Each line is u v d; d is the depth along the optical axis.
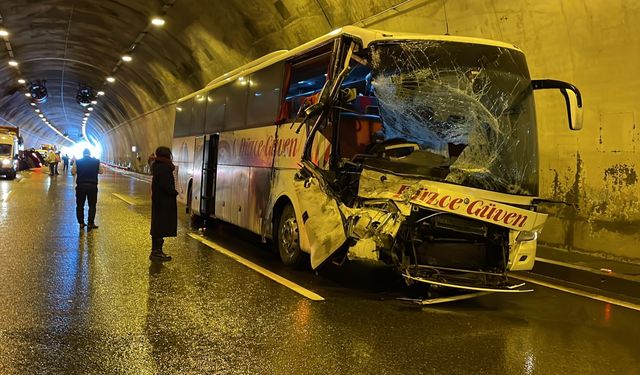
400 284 7.72
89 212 12.23
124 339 5.04
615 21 8.69
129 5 22.20
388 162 6.30
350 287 7.45
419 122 6.52
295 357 4.73
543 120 10.27
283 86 9.03
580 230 9.66
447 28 10.50
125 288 6.95
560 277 8.43
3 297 6.32
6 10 22.95
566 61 9.65
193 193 14.59
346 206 6.72
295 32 16.84
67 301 6.23
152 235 8.85
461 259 6.64
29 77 42.25
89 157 12.23
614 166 9.09
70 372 4.23
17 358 4.48
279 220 9.09
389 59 6.76
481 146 6.45
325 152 7.22
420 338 5.38
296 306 6.39
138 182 35.00
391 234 6.11
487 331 5.72
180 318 5.76
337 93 6.87
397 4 12.29
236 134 11.34
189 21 21.52
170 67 29.08
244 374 4.32
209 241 11.33
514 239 6.52
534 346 5.28
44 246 9.73
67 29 27.88
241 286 7.30
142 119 47.06
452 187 6.13
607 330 5.90
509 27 10.39
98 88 49.25
